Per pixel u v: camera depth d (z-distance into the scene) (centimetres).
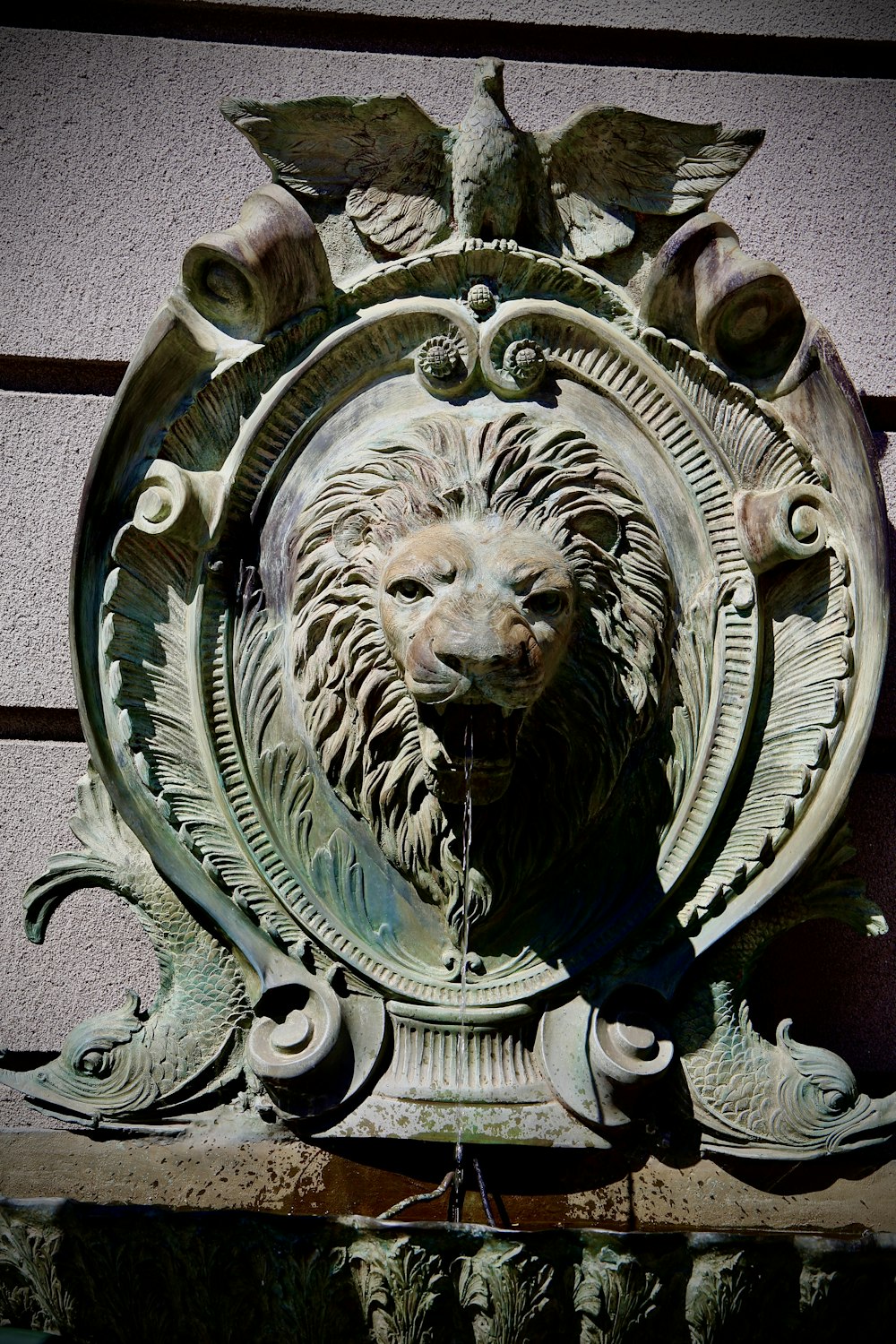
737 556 303
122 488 300
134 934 326
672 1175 284
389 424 302
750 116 359
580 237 312
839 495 302
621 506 297
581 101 358
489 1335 248
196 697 298
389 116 309
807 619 301
